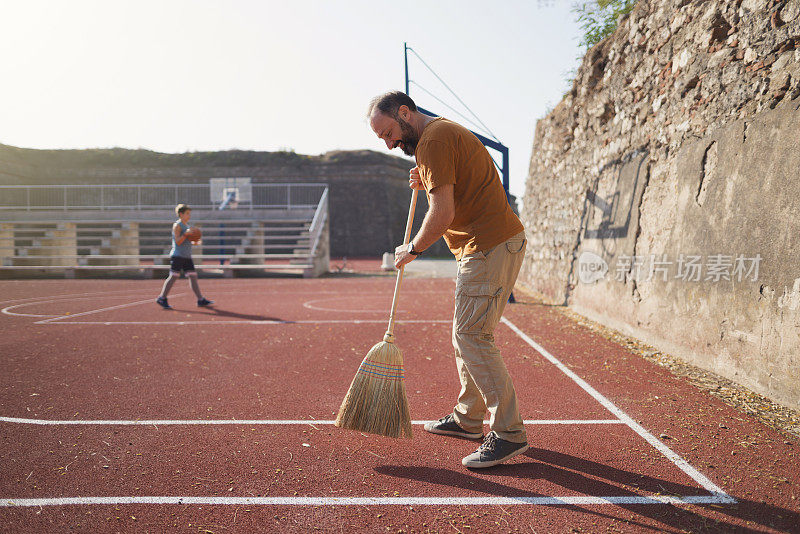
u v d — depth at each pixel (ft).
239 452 9.64
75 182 96.73
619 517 7.39
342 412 9.15
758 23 14.06
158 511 7.49
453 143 8.40
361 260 95.09
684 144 17.88
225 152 104.27
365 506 7.70
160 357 17.40
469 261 8.87
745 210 13.94
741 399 12.71
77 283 47.57
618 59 24.47
